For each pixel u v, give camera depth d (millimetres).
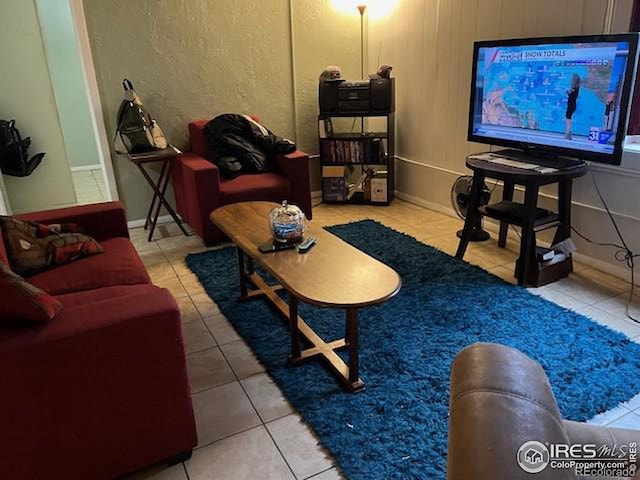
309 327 2469
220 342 2424
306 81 4484
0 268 1364
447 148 3984
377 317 2564
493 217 2992
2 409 1376
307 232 2357
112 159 3910
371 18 4539
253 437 1821
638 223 2768
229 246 3596
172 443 1668
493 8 3338
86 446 1529
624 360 2172
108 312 1479
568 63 2629
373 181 4387
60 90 5777
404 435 1794
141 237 3861
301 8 4273
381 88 4129
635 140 2822
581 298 2729
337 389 2051
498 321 2500
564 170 2660
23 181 4492
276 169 3893
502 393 960
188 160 3637
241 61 4152
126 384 1521
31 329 1399
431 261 3207
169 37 3844
